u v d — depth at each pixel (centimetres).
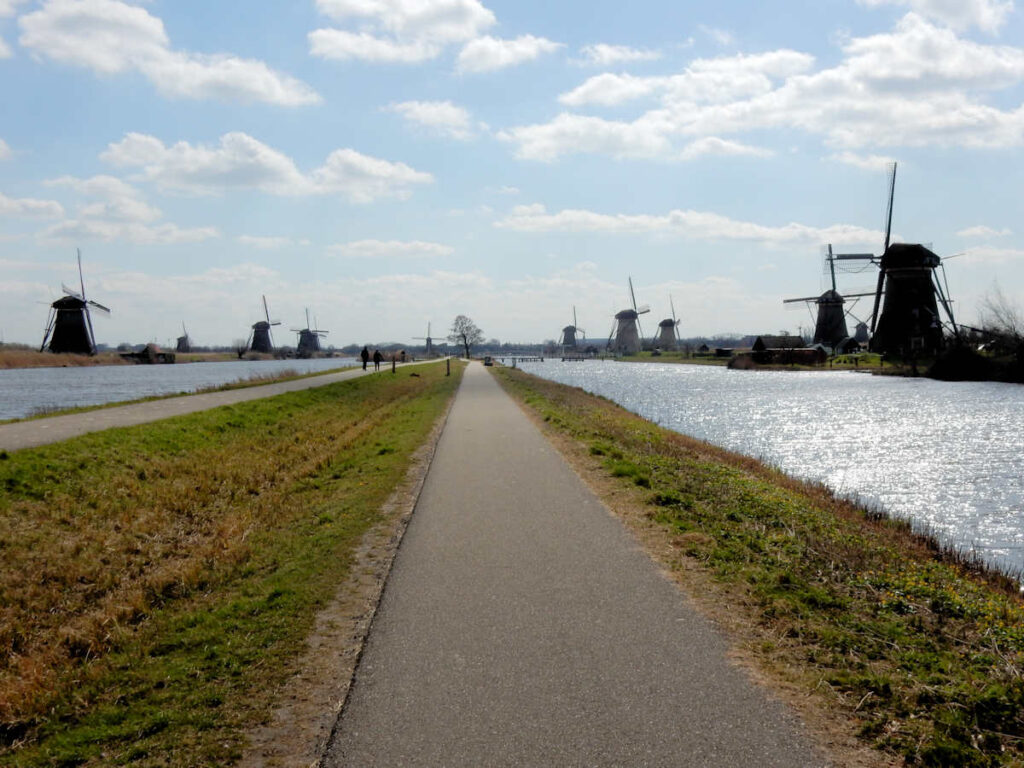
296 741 461
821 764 418
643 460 1566
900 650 585
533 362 17750
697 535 914
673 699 495
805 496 1575
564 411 2803
